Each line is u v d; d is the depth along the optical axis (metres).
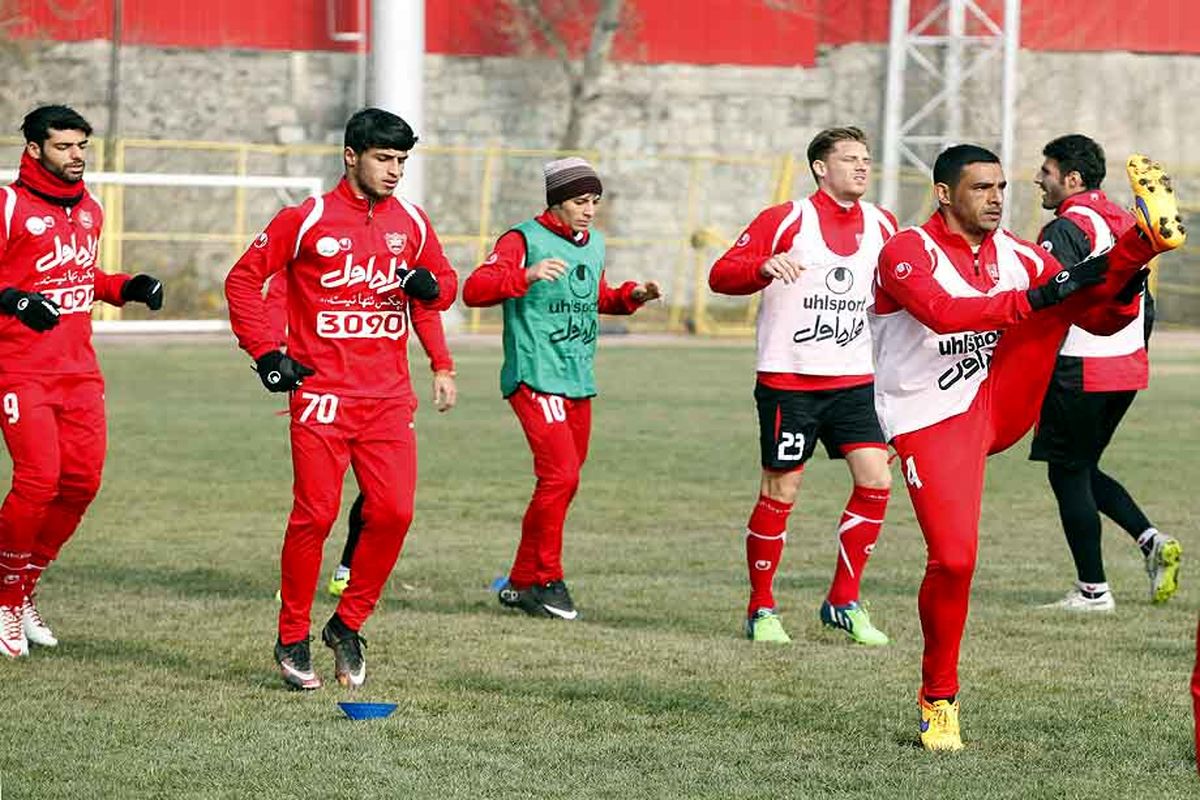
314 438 18.17
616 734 16.56
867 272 21.41
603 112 96.12
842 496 34.22
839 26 98.06
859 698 18.05
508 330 22.73
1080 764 15.65
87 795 14.46
